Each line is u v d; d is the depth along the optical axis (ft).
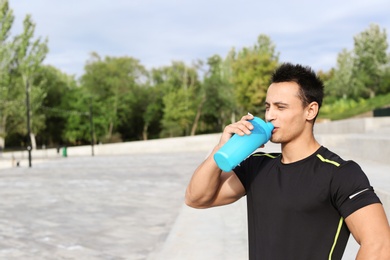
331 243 4.50
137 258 19.54
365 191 4.35
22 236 24.00
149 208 32.42
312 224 4.54
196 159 89.71
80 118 226.17
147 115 242.17
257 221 4.97
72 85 255.09
